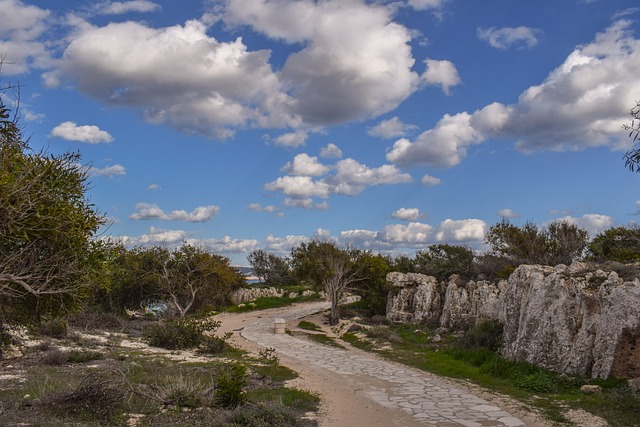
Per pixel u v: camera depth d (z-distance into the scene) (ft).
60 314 48.62
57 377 48.47
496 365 60.03
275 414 37.99
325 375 61.21
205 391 42.01
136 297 148.15
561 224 111.65
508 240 115.03
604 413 40.98
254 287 205.05
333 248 139.23
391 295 128.36
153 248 144.97
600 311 51.39
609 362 48.62
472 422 40.19
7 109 37.70
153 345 83.46
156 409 38.45
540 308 59.11
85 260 46.62
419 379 59.00
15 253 39.14
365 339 95.35
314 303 181.78
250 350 84.02
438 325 106.63
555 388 50.08
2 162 36.22
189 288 142.31
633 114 31.24
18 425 31.19
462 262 136.67
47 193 38.55
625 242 97.66
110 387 37.81
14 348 64.44
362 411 43.65
